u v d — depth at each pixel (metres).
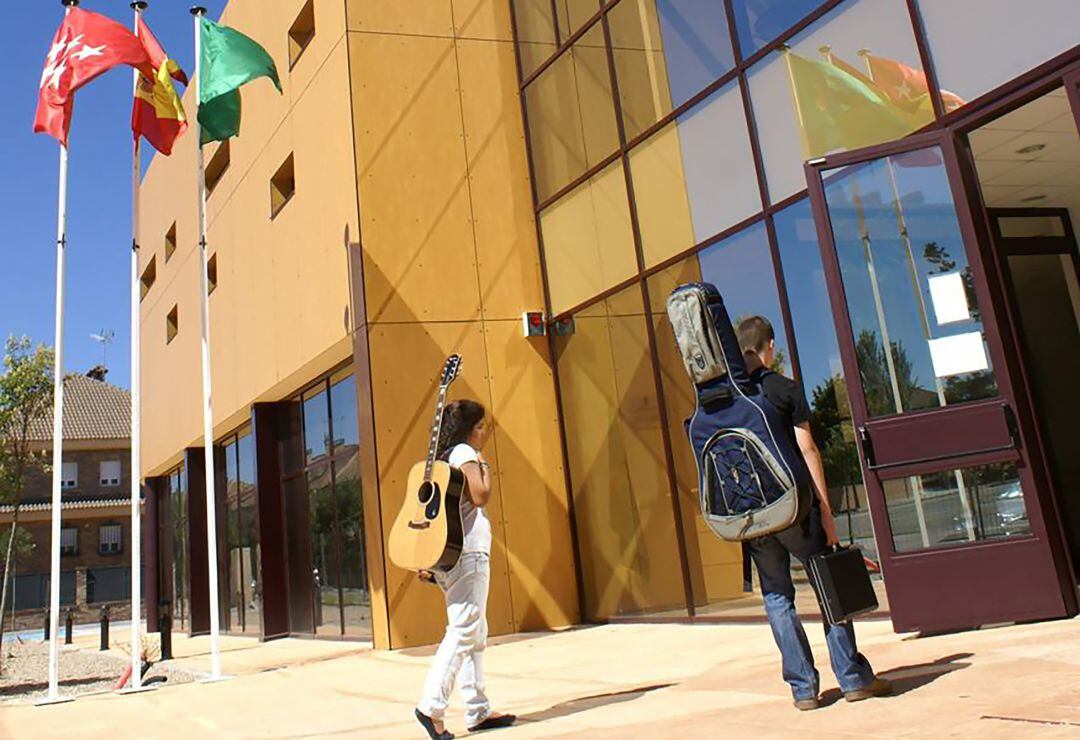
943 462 5.84
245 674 9.86
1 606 15.97
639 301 9.91
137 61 9.77
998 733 2.94
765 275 8.20
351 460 12.69
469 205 11.58
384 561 10.22
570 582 10.95
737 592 8.62
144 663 10.25
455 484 4.54
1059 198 9.13
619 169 10.26
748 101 8.35
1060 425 8.91
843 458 7.38
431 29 11.92
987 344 5.89
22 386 16.66
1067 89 5.66
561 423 11.32
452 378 4.87
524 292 11.60
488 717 4.64
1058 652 4.36
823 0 7.58
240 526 17.50
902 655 5.01
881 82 6.96
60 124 9.52
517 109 12.20
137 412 9.62
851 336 6.22
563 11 11.37
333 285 11.74
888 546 5.86
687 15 9.19
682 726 3.88
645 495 9.85
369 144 11.24
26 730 6.79
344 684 7.94
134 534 9.42
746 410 3.88
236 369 15.97
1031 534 5.63
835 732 3.32
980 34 6.20
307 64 12.79
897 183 6.32
